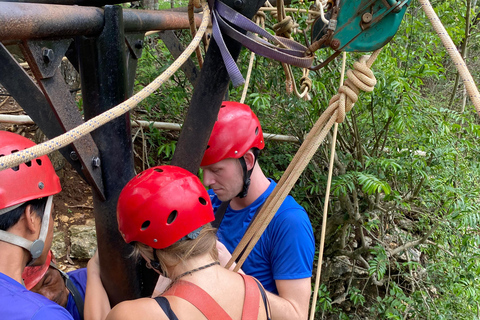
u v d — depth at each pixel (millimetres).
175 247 1056
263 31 1052
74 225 3455
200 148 1244
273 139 3879
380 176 3455
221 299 1036
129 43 1432
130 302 1001
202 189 1144
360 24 930
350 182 3158
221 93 1173
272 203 1165
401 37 3158
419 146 3416
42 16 894
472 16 3725
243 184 1622
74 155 1221
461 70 766
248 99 3459
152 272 1438
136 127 3959
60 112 1100
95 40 1151
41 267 1394
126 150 1273
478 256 3656
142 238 1071
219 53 1116
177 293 1012
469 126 3447
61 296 1524
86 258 3324
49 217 1195
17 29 842
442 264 3756
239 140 1538
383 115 3211
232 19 1036
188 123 1222
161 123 3689
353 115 3498
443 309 3631
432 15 818
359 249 3939
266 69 3432
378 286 4430
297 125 3820
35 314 999
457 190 3283
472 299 3678
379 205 3867
